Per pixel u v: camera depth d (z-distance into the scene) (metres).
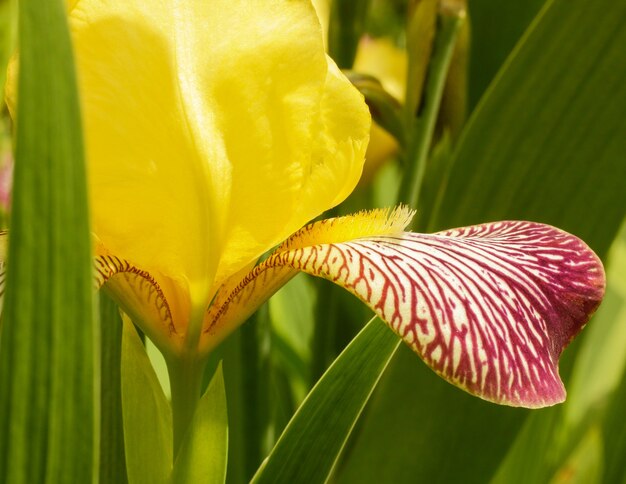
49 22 0.22
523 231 0.29
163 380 0.33
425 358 0.24
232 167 0.26
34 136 0.22
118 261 0.26
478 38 0.37
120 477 0.31
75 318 0.22
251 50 0.26
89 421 0.23
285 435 0.26
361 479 0.33
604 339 0.45
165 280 0.27
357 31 0.37
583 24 0.32
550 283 0.26
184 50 0.26
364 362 0.26
